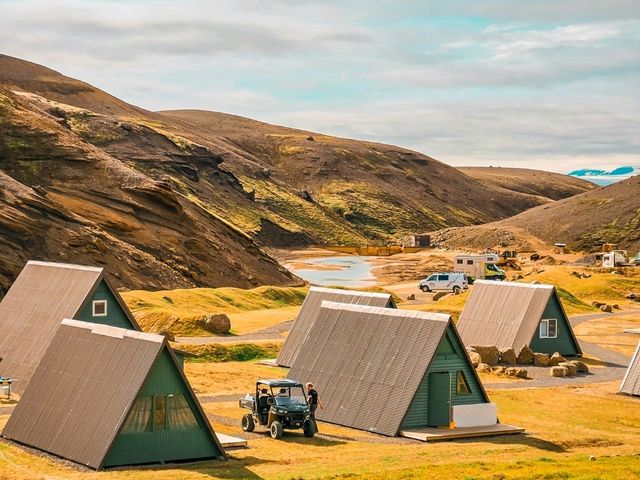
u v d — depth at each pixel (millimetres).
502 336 81812
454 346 51625
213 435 41281
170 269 130625
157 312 89062
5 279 111750
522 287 83562
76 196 137750
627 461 43375
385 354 52656
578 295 135875
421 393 50281
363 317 55531
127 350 41281
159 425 40406
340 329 56156
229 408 55188
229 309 107125
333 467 39750
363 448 45094
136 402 39781
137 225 136875
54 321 60500
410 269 195000
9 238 117000
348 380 53250
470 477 37938
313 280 176500
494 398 62031
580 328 102875
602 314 117500
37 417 42594
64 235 121688
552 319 81875
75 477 36562
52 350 44375
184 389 40844
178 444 40656
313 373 55312
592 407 60281
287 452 43625
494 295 85250
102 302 61406
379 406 50625
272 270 156125
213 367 71562
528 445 47469
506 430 50344
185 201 155250
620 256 180750
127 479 36344
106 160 148000
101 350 42312
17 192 123938
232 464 40312
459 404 51344
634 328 103438
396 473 38500
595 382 70188
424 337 51500
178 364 40812
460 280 144250
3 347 61688
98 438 39438
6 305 64688
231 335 86562
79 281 61938
